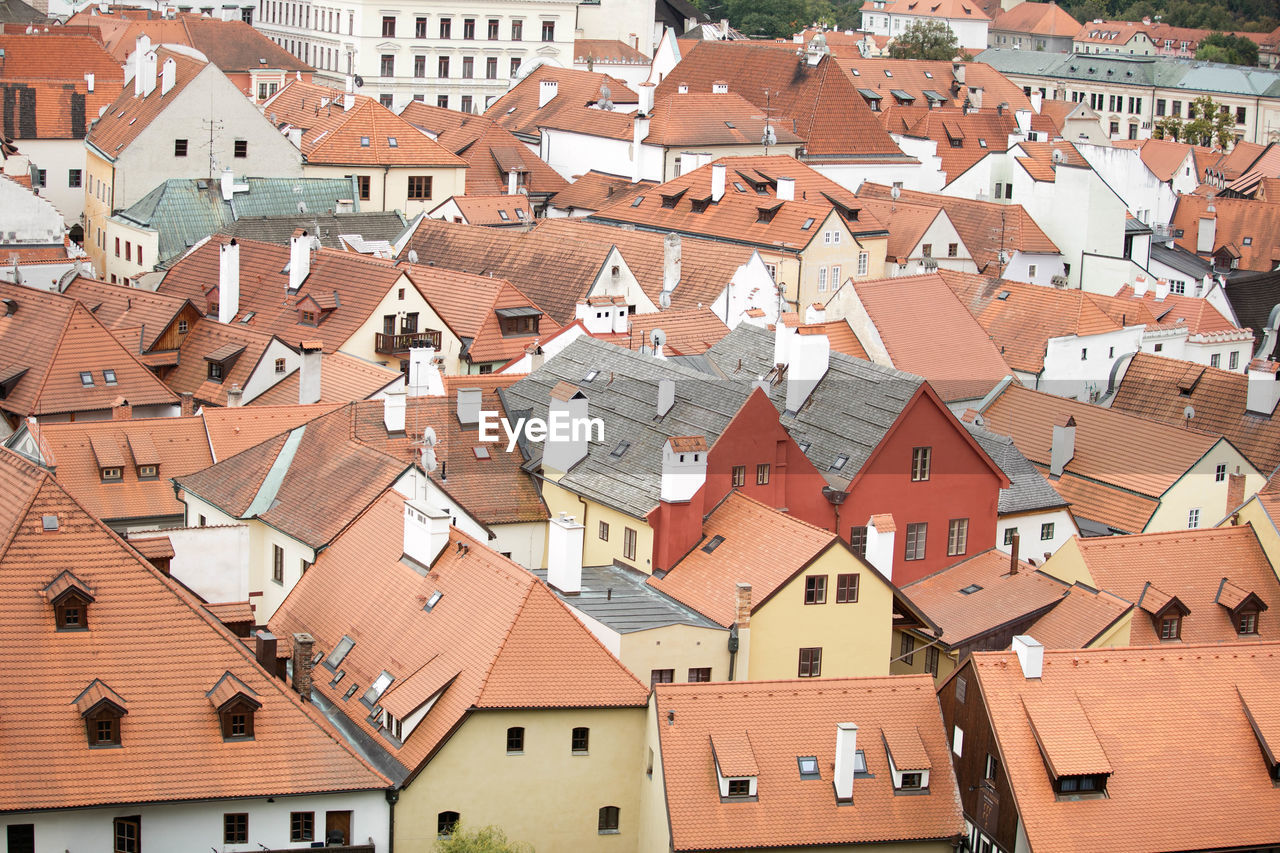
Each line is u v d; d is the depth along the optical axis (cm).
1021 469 11381
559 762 8225
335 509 9881
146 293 13575
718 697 8094
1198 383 14000
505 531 10475
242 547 9975
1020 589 10050
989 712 8069
